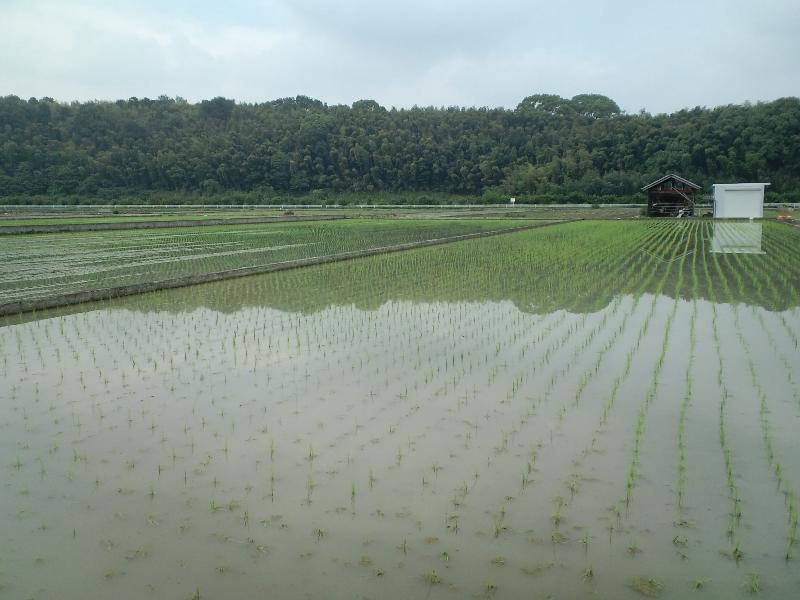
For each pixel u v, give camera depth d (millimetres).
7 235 26875
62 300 11781
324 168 83750
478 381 7250
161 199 72500
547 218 41844
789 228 30000
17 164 72375
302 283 14359
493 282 14219
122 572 3822
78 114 81375
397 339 9195
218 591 3641
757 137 66812
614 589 3625
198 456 5344
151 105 93562
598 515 4363
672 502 4523
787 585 3643
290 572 3799
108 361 8188
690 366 7715
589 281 14234
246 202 69688
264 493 4707
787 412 6199
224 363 8062
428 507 4484
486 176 79875
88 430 5934
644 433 5727
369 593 3600
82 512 4484
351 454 5352
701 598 3543
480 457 5270
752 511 4402
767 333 9289
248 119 91000
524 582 3689
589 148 78562
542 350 8500
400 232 28859
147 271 16109
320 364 7988
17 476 5023
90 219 38969
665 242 23172
